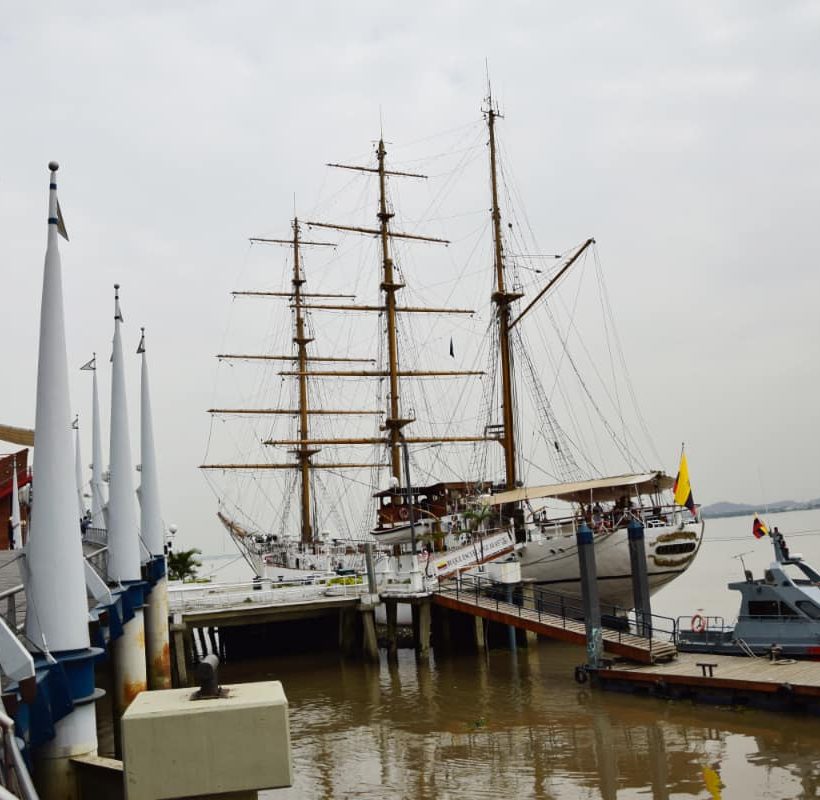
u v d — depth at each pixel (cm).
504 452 6253
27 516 4344
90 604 1809
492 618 4022
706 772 2167
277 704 557
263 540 8350
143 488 3266
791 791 1991
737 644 3219
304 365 8300
